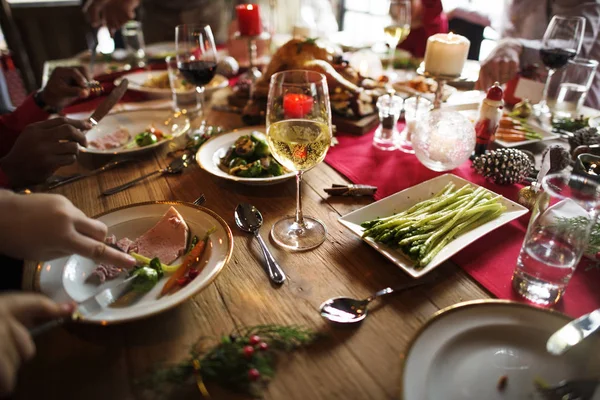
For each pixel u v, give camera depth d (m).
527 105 1.44
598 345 0.53
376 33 2.51
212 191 1.01
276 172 1.04
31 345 0.49
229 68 1.90
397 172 1.10
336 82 1.43
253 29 1.70
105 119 1.35
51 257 0.64
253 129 1.24
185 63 1.36
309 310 0.65
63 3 3.25
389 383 0.54
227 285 0.71
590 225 0.63
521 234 0.84
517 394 0.50
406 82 1.69
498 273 0.73
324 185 1.04
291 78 0.84
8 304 0.50
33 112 1.31
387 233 0.76
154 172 1.09
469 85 1.72
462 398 0.49
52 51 3.34
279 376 0.55
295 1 3.31
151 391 0.53
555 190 0.69
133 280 0.67
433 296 0.68
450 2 3.29
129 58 2.18
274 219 0.90
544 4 1.98
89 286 0.68
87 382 0.54
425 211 0.83
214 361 0.55
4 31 3.16
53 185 1.03
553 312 0.58
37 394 0.53
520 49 1.74
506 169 1.00
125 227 0.82
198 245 0.74
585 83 1.51
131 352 0.58
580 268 0.74
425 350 0.54
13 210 0.59
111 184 1.04
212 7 2.90
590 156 0.90
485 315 0.58
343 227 0.86
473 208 0.81
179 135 1.27
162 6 2.81
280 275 0.71
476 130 1.20
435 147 1.05
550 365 0.53
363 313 0.64
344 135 1.36
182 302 0.61
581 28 1.44
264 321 0.63
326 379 0.54
